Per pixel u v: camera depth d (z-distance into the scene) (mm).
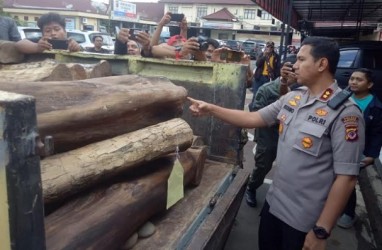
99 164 1386
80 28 32938
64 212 1277
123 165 1489
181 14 3623
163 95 1816
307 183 1774
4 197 755
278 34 34312
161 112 1917
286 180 1855
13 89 1203
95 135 1470
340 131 1653
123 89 1616
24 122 756
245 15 45406
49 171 1224
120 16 35156
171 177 1668
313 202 1773
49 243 1113
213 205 1872
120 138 1572
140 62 2596
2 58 2580
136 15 37812
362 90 3250
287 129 1867
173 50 2805
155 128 1758
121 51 3143
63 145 1336
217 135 2398
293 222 1835
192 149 2090
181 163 1880
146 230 1551
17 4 33500
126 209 1422
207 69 2381
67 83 1437
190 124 2445
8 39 3729
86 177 1328
